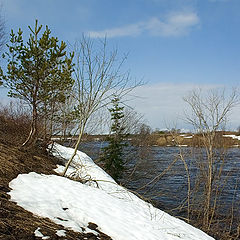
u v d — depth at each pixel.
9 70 8.38
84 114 9.18
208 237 6.56
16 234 4.13
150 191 14.98
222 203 12.24
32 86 9.22
